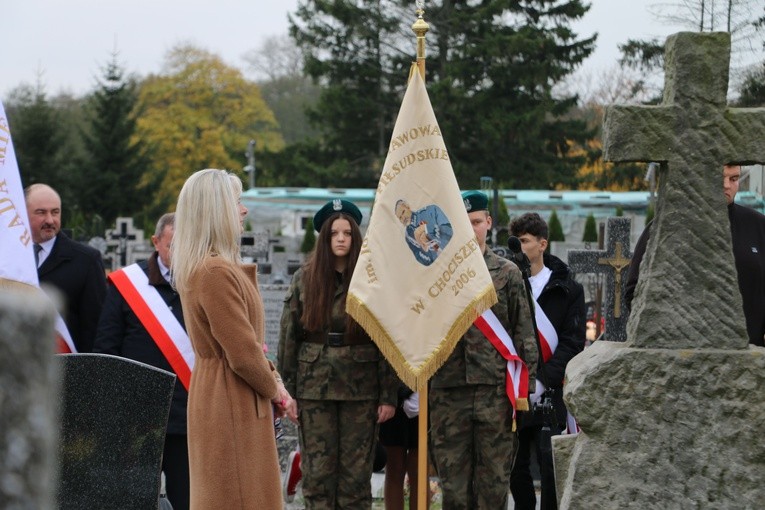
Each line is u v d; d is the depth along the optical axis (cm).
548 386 794
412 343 672
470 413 709
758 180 2419
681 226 467
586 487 462
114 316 707
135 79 5834
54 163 5156
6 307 115
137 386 553
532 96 4256
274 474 554
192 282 547
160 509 627
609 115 470
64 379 539
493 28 4172
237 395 546
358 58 4369
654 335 466
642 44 3416
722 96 466
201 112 6384
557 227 2973
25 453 115
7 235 598
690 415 459
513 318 720
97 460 546
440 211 682
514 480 811
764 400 457
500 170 4219
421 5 690
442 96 4003
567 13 4219
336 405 721
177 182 6200
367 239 683
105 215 5197
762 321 638
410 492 800
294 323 729
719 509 457
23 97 5350
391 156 689
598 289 1842
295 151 4553
